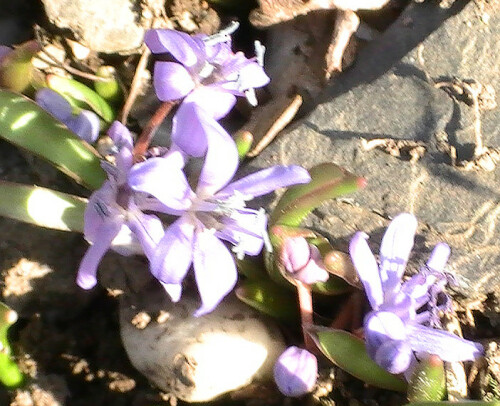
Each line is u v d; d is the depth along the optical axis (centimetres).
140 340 13
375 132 13
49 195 12
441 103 13
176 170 11
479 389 13
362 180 12
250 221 11
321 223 13
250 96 12
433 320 12
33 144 13
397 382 12
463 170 13
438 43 13
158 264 11
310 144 13
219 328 13
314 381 13
